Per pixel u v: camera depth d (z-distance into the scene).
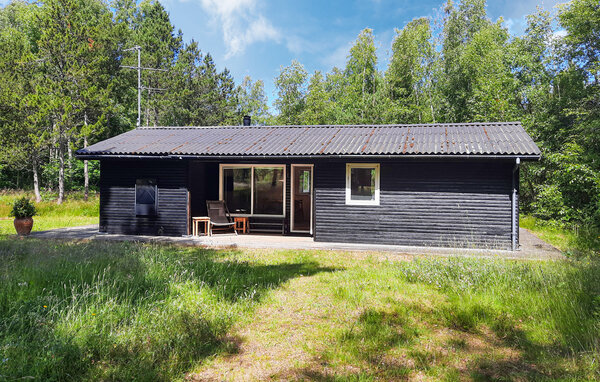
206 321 3.83
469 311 4.31
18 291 4.30
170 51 35.53
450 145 9.27
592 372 2.89
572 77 17.23
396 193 9.82
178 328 3.61
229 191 12.72
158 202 11.09
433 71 28.62
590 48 16.47
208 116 35.03
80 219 15.69
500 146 8.84
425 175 9.62
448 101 25.31
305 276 6.27
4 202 19.72
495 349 3.50
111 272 5.43
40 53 21.83
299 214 12.19
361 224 10.05
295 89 33.62
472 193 9.30
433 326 4.07
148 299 4.31
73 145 22.86
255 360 3.25
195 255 8.02
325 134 11.84
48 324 3.32
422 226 9.63
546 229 13.31
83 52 21.78
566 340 3.50
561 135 16.47
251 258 7.85
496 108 18.11
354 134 11.55
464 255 7.60
